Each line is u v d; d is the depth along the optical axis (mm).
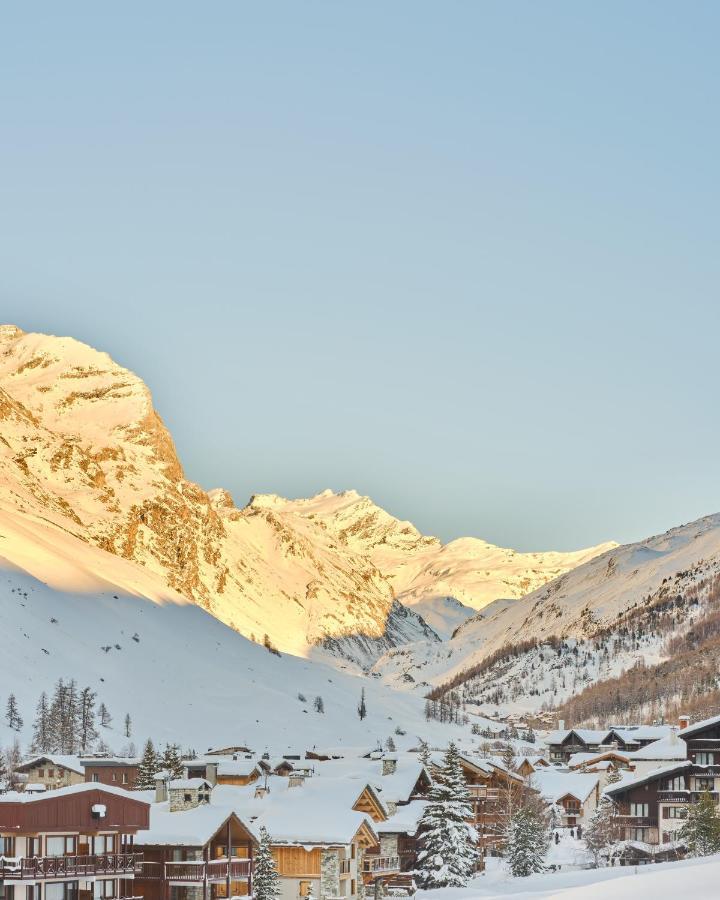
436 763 166625
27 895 100312
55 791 107438
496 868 154375
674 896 86500
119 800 109312
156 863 112375
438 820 141000
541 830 152750
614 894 90500
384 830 137375
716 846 143125
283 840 119938
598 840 162500
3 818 102125
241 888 117500
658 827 168875
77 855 105500
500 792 174500
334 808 125250
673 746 186125
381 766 156250
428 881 139125
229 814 117250
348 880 123000
